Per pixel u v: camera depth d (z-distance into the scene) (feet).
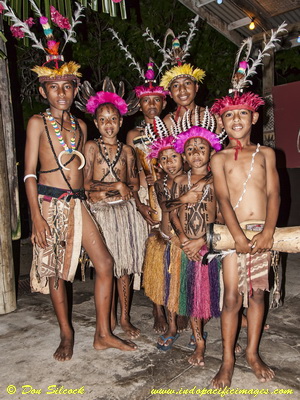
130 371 7.95
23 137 18.45
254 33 16.84
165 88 10.24
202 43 19.16
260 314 7.80
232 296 7.65
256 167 7.64
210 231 7.60
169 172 8.76
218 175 7.65
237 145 7.72
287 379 7.62
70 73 8.43
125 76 19.07
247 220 7.62
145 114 10.52
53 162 8.49
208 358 8.38
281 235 7.34
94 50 18.12
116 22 17.62
